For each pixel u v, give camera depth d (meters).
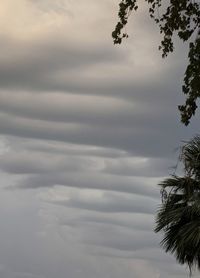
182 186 24.41
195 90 10.70
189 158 15.12
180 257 25.31
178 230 25.19
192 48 10.79
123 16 11.20
